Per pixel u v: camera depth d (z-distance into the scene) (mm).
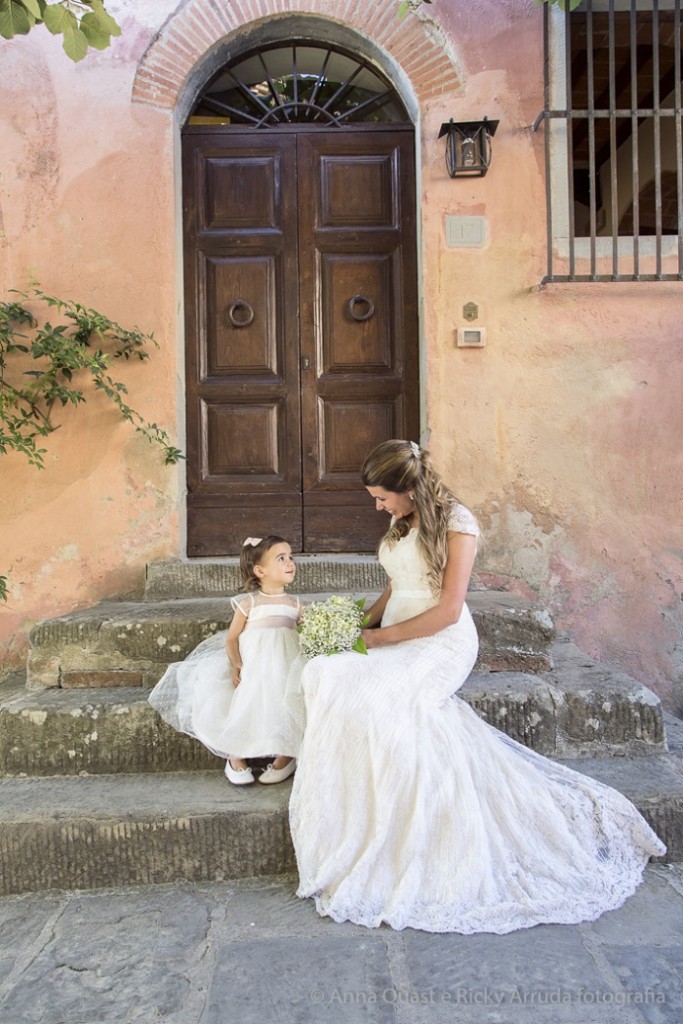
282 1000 1781
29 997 1812
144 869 2344
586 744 2742
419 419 4000
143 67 3764
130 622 3035
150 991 1824
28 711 2691
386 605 2664
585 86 4812
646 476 3756
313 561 3617
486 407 3758
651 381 3766
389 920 2041
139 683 3016
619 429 3762
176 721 2590
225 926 2088
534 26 3771
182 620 3039
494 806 2246
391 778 2188
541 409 3758
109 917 2158
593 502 3754
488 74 3779
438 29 3777
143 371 3748
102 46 2611
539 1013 1721
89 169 3756
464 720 2420
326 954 1943
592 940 1985
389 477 2455
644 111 3604
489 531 3752
